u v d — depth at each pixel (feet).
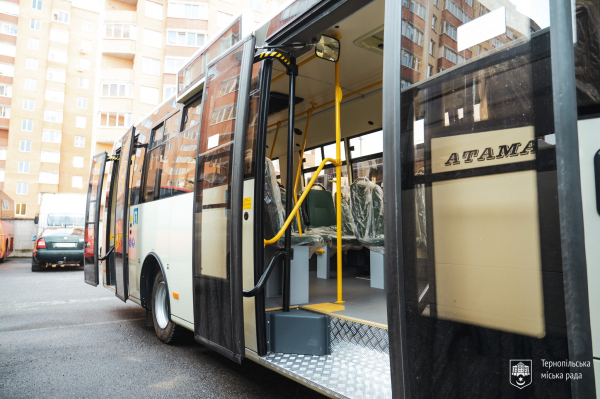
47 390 10.77
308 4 8.61
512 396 4.53
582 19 4.29
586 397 3.91
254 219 9.31
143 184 16.79
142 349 14.70
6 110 125.70
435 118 5.48
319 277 16.72
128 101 108.17
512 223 4.67
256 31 10.55
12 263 55.57
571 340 4.02
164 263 14.12
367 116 17.16
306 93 15.65
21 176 122.62
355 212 16.17
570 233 4.08
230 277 9.04
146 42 109.19
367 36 11.27
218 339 9.49
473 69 5.14
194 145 12.46
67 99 130.72
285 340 9.24
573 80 4.20
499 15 4.94
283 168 21.12
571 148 4.14
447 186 5.28
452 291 5.14
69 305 23.54
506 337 4.63
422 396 5.30
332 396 7.10
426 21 5.70
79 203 49.55
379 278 13.88
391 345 5.68
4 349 14.65
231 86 9.73
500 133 4.84
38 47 127.13
